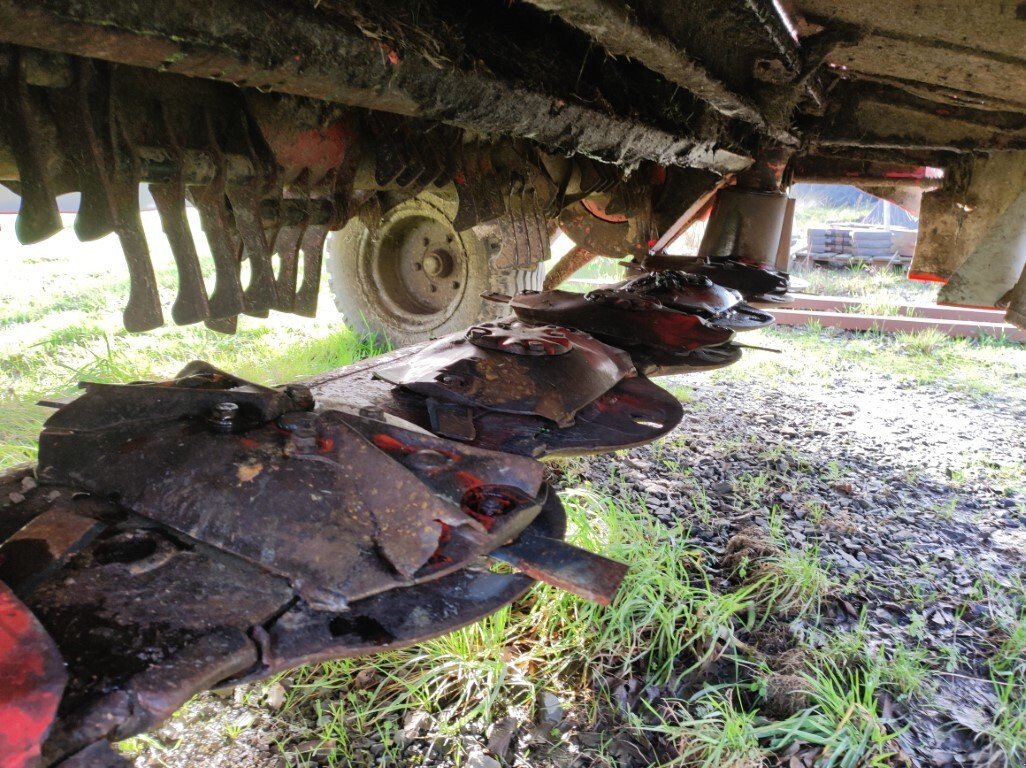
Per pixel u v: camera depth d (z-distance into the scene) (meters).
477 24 2.12
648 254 4.18
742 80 3.06
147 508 1.27
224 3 1.30
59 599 1.09
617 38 1.97
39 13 1.07
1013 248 4.04
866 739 2.11
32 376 4.54
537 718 2.21
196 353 5.11
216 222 1.77
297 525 1.24
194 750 2.04
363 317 5.16
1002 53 2.73
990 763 2.12
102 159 1.50
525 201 3.12
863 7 2.75
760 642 2.56
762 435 4.53
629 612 2.50
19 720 0.86
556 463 3.73
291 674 2.31
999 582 3.03
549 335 2.30
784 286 3.90
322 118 2.09
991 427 4.88
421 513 1.29
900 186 4.64
